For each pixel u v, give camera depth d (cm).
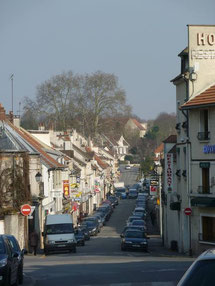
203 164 5381
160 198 7731
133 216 9606
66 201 9250
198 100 5428
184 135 5756
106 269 3259
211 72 5628
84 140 15275
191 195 5497
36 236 5591
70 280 2752
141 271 3053
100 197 15562
